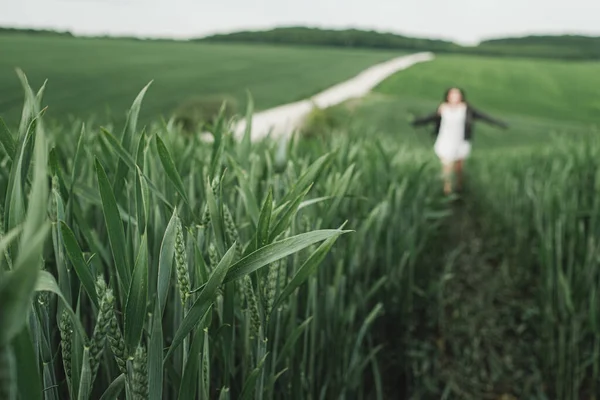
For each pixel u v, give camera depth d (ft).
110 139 3.22
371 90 166.61
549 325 8.93
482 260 16.84
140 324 2.37
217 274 2.50
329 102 132.98
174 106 97.96
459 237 19.26
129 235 3.10
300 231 4.40
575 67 221.66
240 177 3.65
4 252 2.30
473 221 24.20
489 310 12.55
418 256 9.70
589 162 9.64
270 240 2.92
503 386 9.66
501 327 11.66
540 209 10.08
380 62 233.35
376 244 7.39
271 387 3.80
